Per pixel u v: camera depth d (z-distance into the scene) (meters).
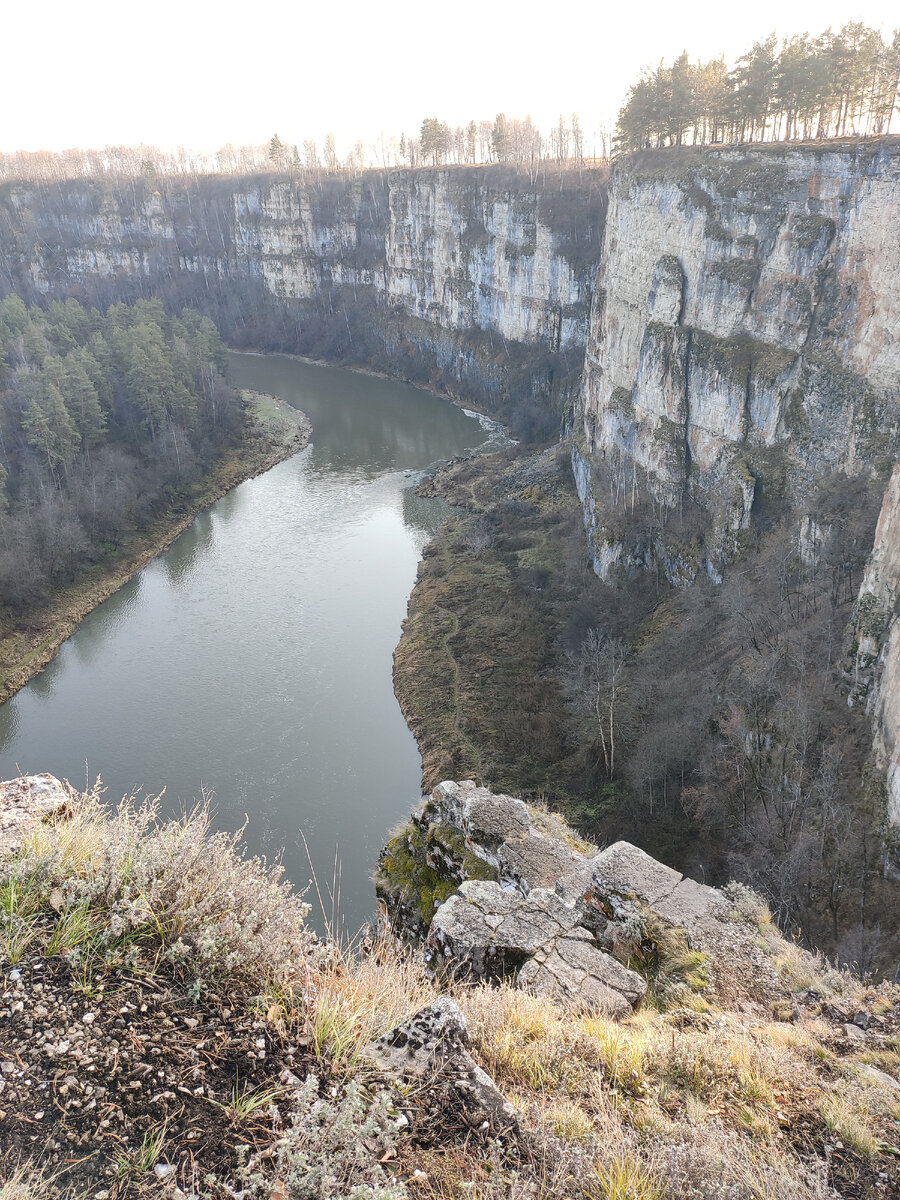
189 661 57.53
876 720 32.22
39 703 53.06
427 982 8.34
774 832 32.31
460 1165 5.23
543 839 13.57
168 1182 4.66
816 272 51.69
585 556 68.19
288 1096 5.38
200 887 6.83
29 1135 4.81
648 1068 7.45
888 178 46.34
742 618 45.78
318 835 40.88
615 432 73.62
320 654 58.12
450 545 73.12
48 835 7.20
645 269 69.44
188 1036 5.65
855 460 48.16
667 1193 5.48
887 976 23.39
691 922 11.27
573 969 9.86
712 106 72.69
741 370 56.47
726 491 57.19
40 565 64.62
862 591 35.34
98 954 6.09
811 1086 7.64
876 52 62.84
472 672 54.00
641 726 45.41
